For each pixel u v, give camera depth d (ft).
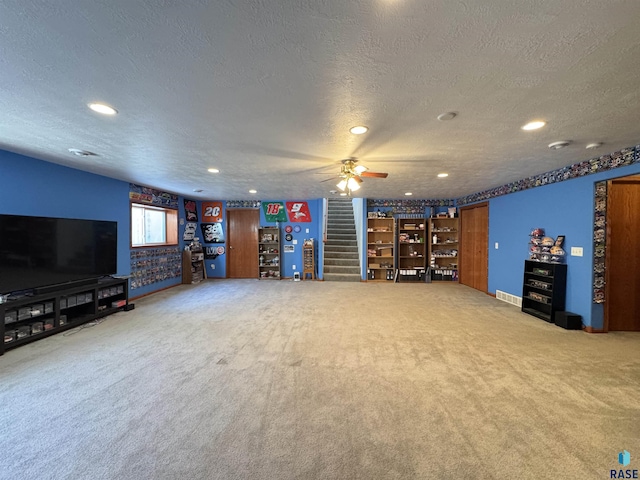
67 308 12.59
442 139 9.24
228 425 6.31
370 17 3.99
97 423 6.36
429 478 4.97
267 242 26.07
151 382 8.09
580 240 12.69
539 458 5.40
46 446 5.68
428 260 25.05
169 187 19.29
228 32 4.27
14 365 9.09
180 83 5.80
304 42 4.51
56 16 3.92
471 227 22.61
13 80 5.65
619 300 12.55
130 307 15.60
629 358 9.66
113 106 6.86
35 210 12.21
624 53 4.75
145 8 3.80
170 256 22.25
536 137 9.07
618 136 8.99
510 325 13.12
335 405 7.04
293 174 14.80
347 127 8.18
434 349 10.41
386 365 9.16
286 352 10.14
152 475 5.03
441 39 4.42
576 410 6.82
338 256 27.40
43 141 9.59
